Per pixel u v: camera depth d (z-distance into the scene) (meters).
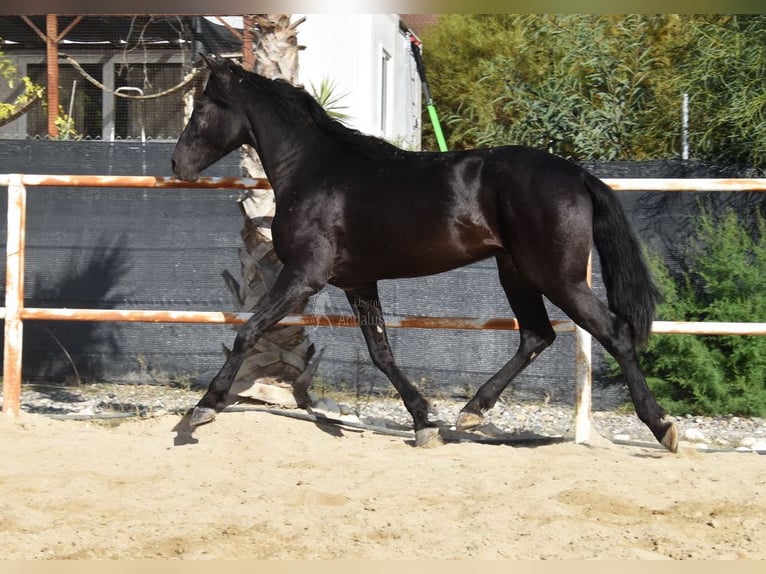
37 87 13.77
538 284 5.74
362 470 5.66
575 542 4.30
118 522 4.60
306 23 15.19
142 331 9.16
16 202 6.86
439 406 8.46
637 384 5.82
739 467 5.63
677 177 8.45
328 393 8.74
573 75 11.06
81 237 9.16
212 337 9.10
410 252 5.88
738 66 9.58
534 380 8.71
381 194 5.90
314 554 4.14
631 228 5.78
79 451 6.00
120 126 15.30
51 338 9.22
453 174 5.79
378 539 4.36
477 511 4.76
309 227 6.05
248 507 4.84
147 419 6.96
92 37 15.07
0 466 5.63
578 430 6.52
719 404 8.15
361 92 15.27
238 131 6.47
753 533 4.46
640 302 5.70
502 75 12.41
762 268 8.16
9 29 15.25
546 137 10.85
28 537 4.32
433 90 22.08
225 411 7.02
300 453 6.07
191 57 14.87
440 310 8.84
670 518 4.74
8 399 6.91
